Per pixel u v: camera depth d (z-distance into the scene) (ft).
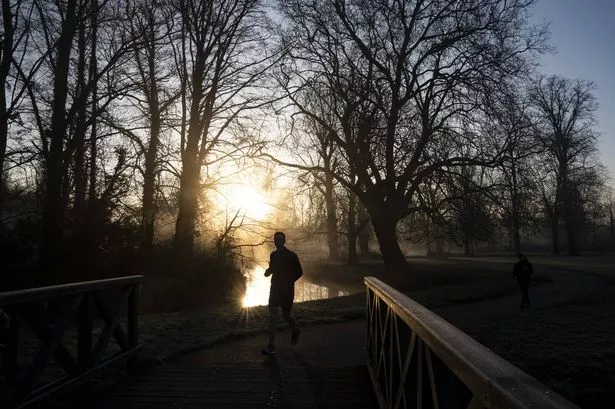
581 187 192.75
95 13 61.52
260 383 20.94
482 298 64.95
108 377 21.34
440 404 8.58
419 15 83.87
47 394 15.37
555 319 45.98
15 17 60.23
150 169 72.84
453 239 83.35
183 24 76.28
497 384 5.52
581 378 27.48
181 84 81.25
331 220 103.60
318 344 31.24
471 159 77.97
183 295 70.85
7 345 13.82
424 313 10.85
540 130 78.95
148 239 73.67
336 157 89.76
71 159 61.98
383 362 16.62
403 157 77.66
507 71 77.46
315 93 85.05
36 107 63.26
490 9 80.23
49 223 55.26
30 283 49.14
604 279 93.66
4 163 60.03
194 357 26.96
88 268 56.65
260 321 40.86
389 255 89.20
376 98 78.84
